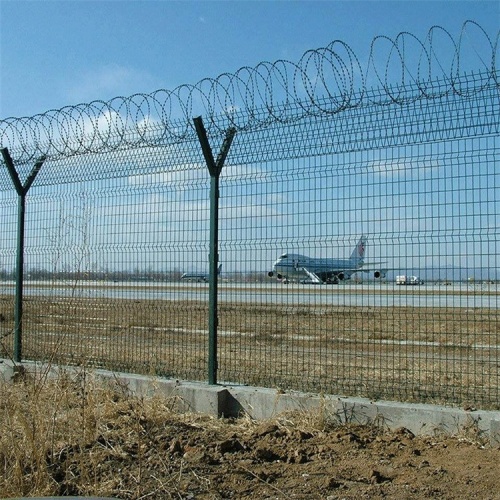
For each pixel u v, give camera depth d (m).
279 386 7.05
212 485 4.63
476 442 5.46
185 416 6.50
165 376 7.70
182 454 5.31
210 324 7.12
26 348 8.45
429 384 7.54
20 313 8.66
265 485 4.65
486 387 7.34
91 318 8.05
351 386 7.19
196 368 8.30
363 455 5.31
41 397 5.71
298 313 8.89
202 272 7.27
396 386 7.34
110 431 5.60
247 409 6.65
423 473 4.84
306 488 4.60
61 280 7.89
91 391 6.05
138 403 6.18
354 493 4.49
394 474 4.86
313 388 7.04
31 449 4.68
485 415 5.61
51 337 7.76
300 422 6.11
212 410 6.70
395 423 5.97
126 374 7.65
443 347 10.92
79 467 4.73
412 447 5.47
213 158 7.14
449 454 5.28
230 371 7.86
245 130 6.98
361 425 6.06
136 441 5.45
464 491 4.48
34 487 4.39
